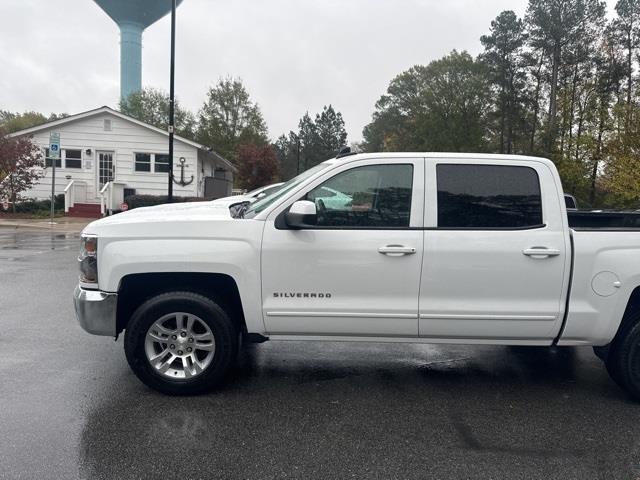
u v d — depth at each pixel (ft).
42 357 16.21
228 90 169.48
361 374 15.56
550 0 130.82
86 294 13.28
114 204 72.54
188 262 13.01
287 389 14.23
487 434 11.80
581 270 13.20
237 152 153.69
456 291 13.24
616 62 121.90
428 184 13.42
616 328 13.37
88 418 12.10
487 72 150.41
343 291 13.28
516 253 13.14
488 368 16.37
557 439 11.63
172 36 57.11
